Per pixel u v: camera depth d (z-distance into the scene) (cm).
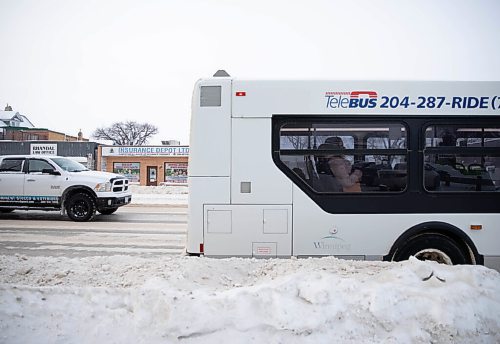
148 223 1268
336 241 495
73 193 1273
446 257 502
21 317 311
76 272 409
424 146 501
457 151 501
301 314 297
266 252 495
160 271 399
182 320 292
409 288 324
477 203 501
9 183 1275
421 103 501
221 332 288
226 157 495
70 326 303
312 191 496
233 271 408
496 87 505
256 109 496
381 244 496
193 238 496
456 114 502
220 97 498
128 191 1403
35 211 1515
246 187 494
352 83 499
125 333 294
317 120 499
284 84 498
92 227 1160
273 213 494
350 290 318
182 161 4012
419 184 499
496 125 505
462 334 293
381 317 299
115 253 823
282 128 498
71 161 1370
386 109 499
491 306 312
